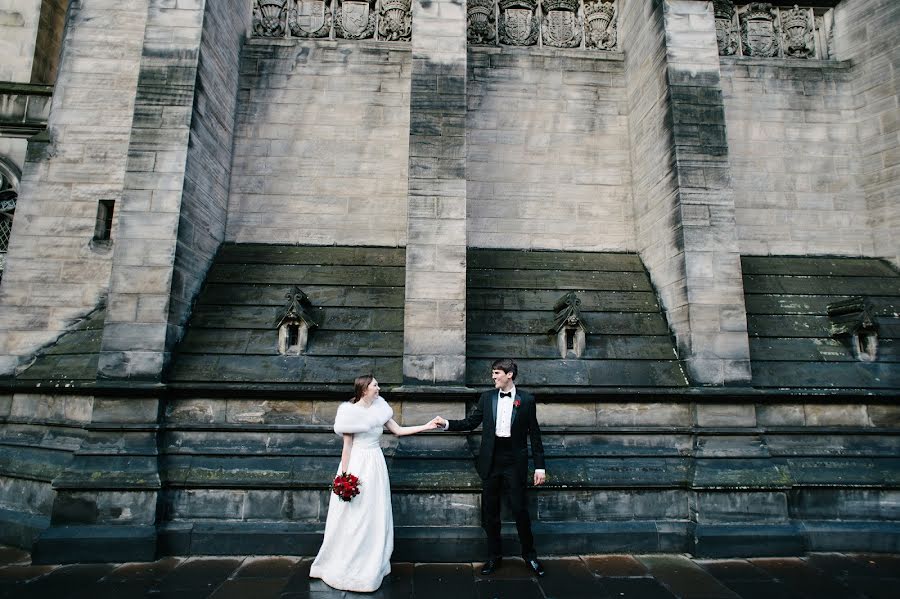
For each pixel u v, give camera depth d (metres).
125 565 5.72
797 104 9.87
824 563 6.05
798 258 9.37
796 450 7.09
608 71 9.84
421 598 5.01
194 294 7.57
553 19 10.12
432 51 7.65
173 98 7.27
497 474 5.60
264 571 5.61
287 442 6.69
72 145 8.59
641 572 5.73
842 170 9.71
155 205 6.94
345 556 5.10
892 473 6.97
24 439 7.18
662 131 8.09
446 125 7.40
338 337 7.44
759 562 6.05
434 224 7.07
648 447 6.92
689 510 6.59
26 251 8.20
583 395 6.89
